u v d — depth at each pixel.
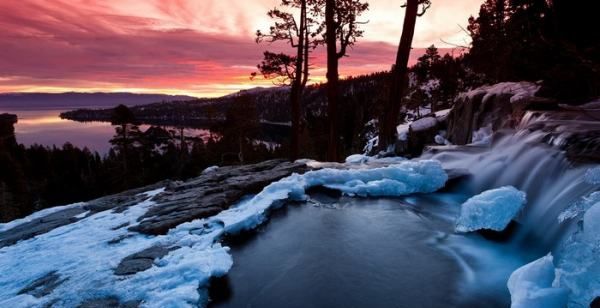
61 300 4.32
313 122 52.66
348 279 5.00
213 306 4.50
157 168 51.66
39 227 7.82
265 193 7.90
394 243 6.02
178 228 6.30
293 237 6.32
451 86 39.09
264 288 4.84
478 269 5.14
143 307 4.09
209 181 9.48
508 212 5.90
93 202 9.46
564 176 5.52
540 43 9.55
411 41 12.52
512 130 8.73
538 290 3.58
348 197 8.21
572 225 4.49
